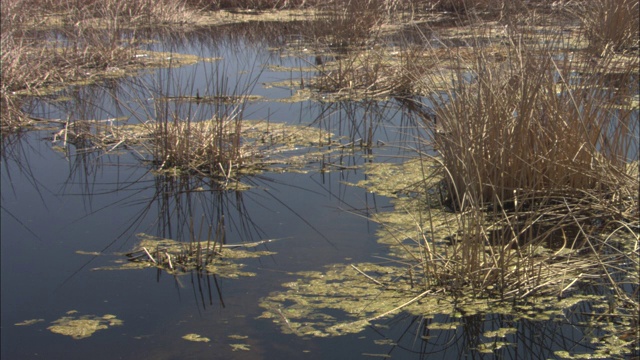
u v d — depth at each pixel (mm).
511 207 4566
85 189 5320
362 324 3365
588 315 3395
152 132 6195
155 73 8742
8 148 6285
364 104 7359
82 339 3305
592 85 4781
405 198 4891
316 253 4148
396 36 9742
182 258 4129
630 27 7648
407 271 3857
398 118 6836
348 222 4570
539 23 5895
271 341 3246
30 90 7961
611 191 4457
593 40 6895
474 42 4918
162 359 3125
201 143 5785
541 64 4715
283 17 12727
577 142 4602
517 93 4715
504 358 3086
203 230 4551
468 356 3111
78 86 8258
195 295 3703
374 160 5727
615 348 3135
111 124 6574
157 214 4836
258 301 3617
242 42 10781
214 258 4125
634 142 4898
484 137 4582
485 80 4691
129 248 4309
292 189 5172
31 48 9109
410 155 5770
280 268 3975
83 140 6445
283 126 6609
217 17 12844
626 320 3336
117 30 10102
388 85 7766
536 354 3107
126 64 9203
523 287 3592
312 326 3365
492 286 3635
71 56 9148
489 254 3920
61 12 11969
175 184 5367
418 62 7219
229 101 6996
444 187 4980
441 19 10781
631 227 4254
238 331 3342
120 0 12062
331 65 8859
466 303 3508
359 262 4008
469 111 4652
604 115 4684
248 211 4812
